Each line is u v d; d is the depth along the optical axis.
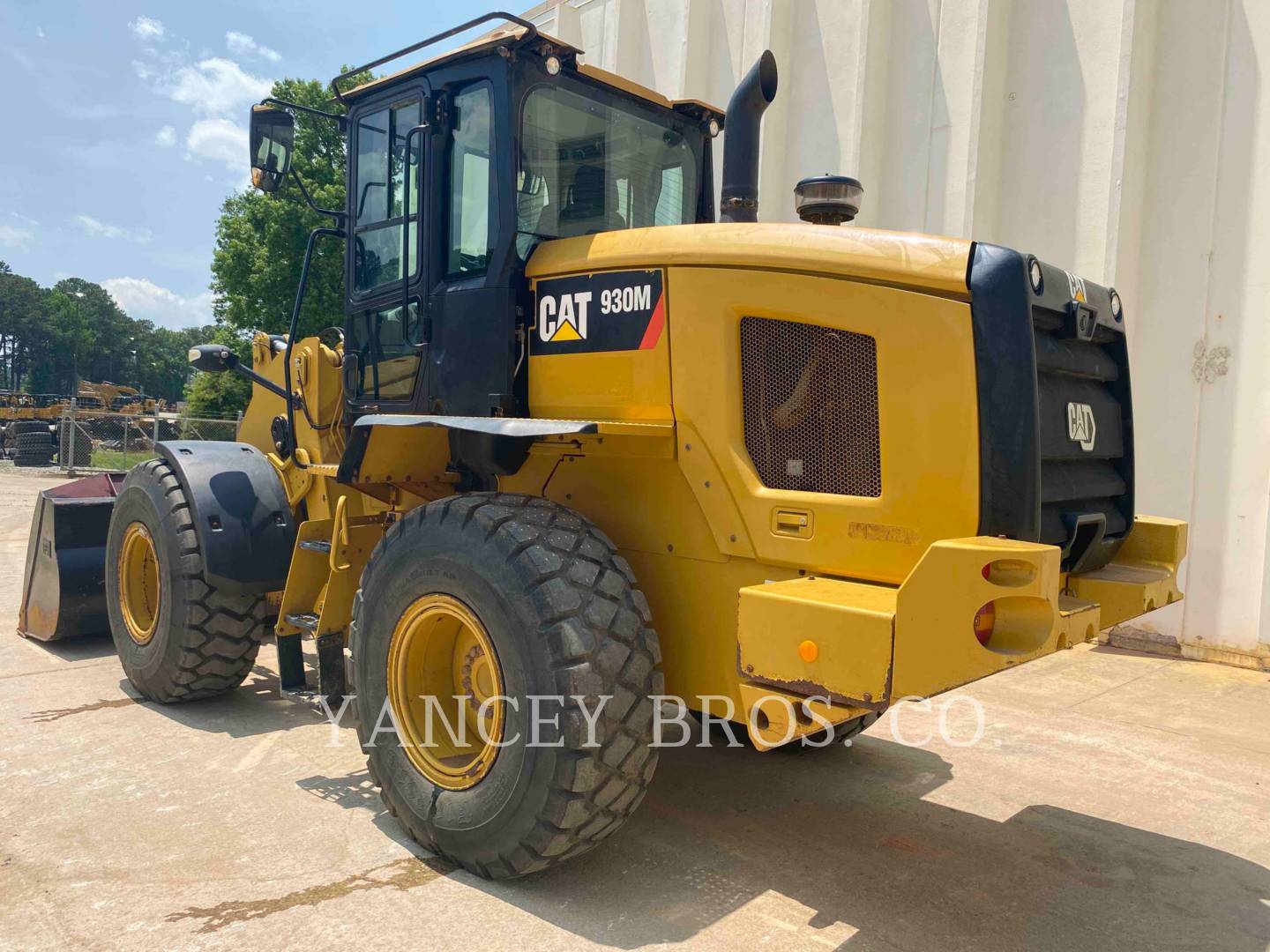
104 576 5.02
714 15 8.11
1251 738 4.28
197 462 4.13
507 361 3.05
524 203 3.10
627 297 2.84
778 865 2.87
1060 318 2.59
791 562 2.57
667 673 2.83
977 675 2.06
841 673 2.24
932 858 2.97
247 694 4.46
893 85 6.96
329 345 4.73
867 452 2.50
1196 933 2.55
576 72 3.23
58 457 22.89
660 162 3.71
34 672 4.72
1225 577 5.66
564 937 2.38
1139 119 5.84
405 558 2.84
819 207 3.04
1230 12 5.59
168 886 2.58
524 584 2.51
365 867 2.72
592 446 2.93
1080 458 2.75
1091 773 3.79
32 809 3.07
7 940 2.30
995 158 6.43
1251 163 5.53
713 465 2.69
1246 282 5.55
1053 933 2.53
